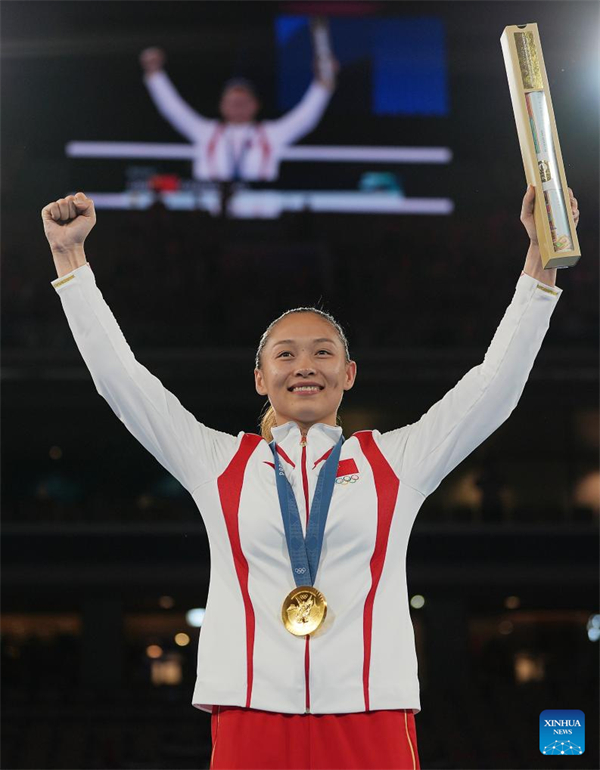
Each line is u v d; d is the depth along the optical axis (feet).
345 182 144.36
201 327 130.62
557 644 136.36
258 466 17.04
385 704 15.39
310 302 135.13
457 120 145.48
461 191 143.64
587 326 128.47
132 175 142.92
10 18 139.44
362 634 15.72
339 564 16.10
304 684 15.39
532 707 115.34
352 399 127.54
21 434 133.80
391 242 140.46
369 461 16.98
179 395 127.03
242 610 16.03
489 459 129.80
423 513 128.16
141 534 124.06
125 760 103.91
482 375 17.17
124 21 141.90
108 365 17.10
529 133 16.72
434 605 125.08
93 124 143.54
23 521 124.77
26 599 127.85
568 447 134.62
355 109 146.00
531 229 16.98
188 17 143.64
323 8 146.00
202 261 137.08
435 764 101.81
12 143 141.69
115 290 132.46
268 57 145.79
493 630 137.28
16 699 117.39
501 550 123.95
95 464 136.26
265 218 142.31
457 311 133.28
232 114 145.28
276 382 17.33
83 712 113.19
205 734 109.50
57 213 17.17
